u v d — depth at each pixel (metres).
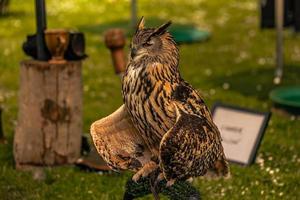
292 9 13.37
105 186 7.36
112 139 4.55
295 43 16.70
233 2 24.34
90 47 16.16
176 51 4.38
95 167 7.77
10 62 14.48
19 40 17.19
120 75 7.31
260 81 12.80
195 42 16.91
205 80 12.90
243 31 18.53
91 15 21.42
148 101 4.29
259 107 10.93
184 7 23.33
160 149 4.11
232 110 8.45
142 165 4.62
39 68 7.65
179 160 4.17
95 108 10.71
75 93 7.85
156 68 4.28
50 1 24.02
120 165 4.58
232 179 7.46
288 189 7.28
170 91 4.30
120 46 7.30
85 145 8.41
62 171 7.79
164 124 4.32
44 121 7.78
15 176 7.68
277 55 13.18
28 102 7.78
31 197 7.09
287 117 10.23
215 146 4.44
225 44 16.72
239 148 8.19
